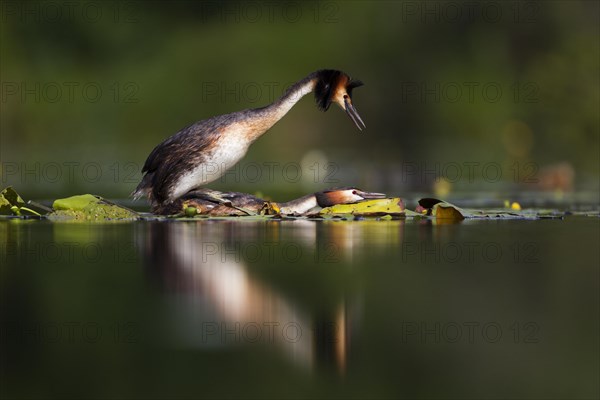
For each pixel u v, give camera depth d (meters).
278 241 11.20
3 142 34.56
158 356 6.55
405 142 34.56
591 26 35.34
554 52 34.34
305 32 36.19
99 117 35.19
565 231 12.62
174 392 5.82
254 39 36.22
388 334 7.10
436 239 11.54
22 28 35.75
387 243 11.15
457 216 14.02
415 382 6.11
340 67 35.28
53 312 7.59
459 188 23.00
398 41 35.72
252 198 14.20
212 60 35.88
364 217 14.17
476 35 35.38
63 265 9.60
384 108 34.84
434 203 14.55
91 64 36.12
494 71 34.69
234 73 35.44
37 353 6.62
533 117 33.44
